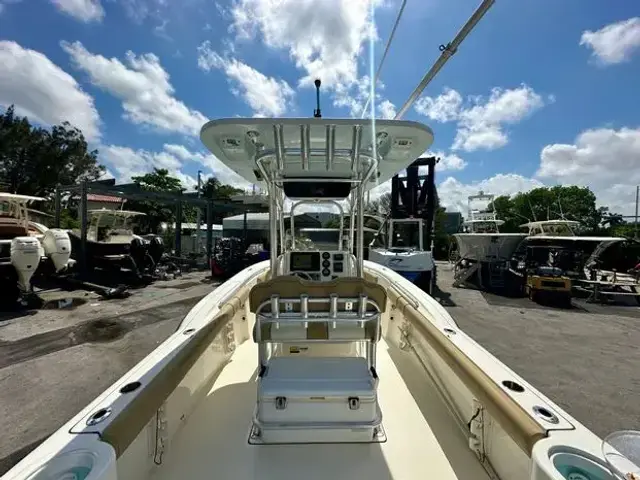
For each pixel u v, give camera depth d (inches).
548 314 287.1
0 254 263.7
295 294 66.8
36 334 205.8
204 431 71.9
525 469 49.3
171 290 351.6
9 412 121.0
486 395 56.3
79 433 41.9
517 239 419.8
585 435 43.9
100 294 315.9
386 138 79.3
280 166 92.4
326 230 192.4
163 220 913.5
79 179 918.4
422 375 101.0
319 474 60.4
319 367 69.9
